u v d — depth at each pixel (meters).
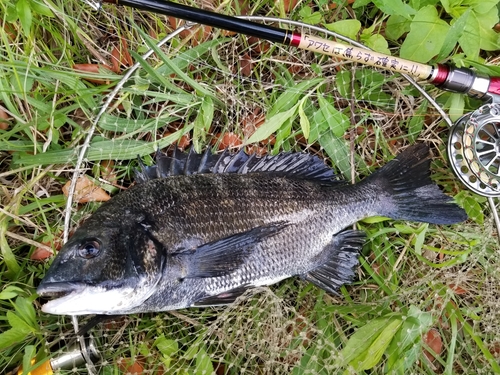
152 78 0.49
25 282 0.46
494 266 0.49
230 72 0.50
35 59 0.46
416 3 0.48
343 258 0.47
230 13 0.51
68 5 0.48
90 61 0.50
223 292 0.42
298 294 0.48
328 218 0.45
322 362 0.44
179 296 0.41
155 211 0.40
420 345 0.45
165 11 0.39
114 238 0.38
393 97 0.52
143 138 0.50
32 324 0.43
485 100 0.45
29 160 0.45
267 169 0.46
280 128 0.49
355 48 0.43
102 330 0.46
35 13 0.46
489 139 0.46
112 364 0.44
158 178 0.41
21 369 0.43
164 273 0.39
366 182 0.47
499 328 0.47
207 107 0.49
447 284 0.48
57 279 0.37
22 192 0.45
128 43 0.50
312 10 0.53
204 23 0.40
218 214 0.42
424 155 0.48
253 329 0.45
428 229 0.50
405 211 0.47
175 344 0.45
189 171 0.44
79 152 0.46
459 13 0.49
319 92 0.51
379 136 0.51
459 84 0.44
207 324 0.47
